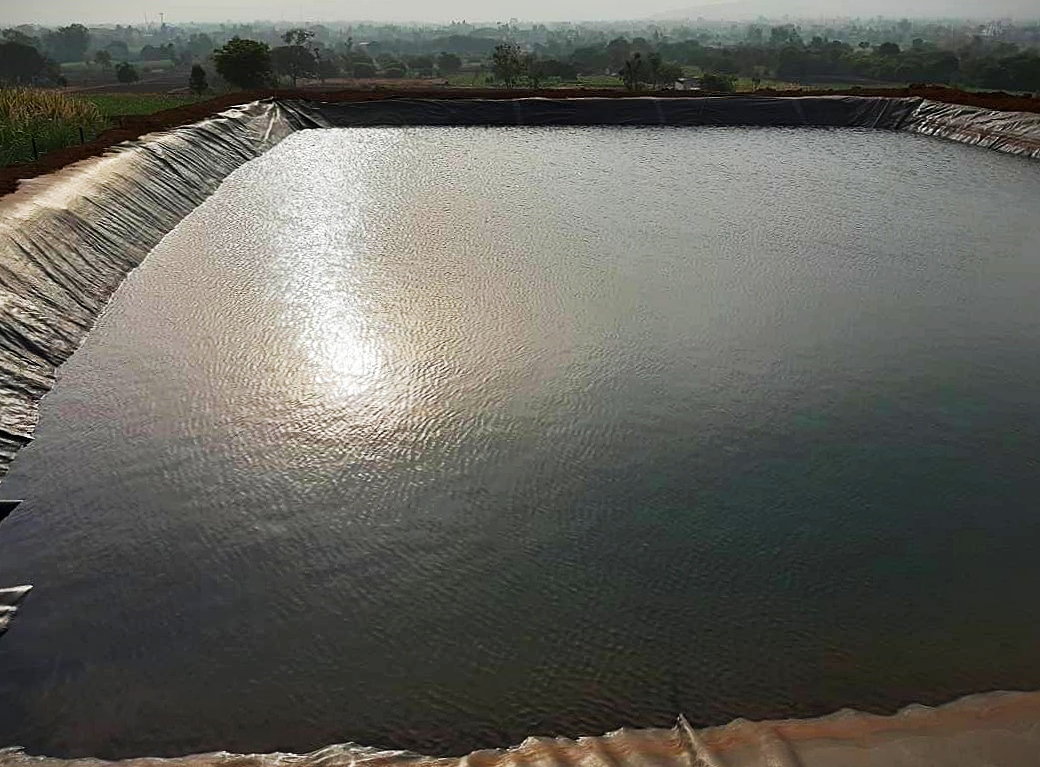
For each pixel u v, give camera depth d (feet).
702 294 42.50
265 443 28.84
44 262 37.40
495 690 19.20
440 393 32.32
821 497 26.37
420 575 22.90
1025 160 73.87
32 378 31.45
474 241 50.67
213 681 19.38
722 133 87.92
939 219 56.24
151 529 24.45
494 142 81.46
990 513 25.68
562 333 37.65
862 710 18.53
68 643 20.35
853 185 65.36
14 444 28.09
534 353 35.63
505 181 65.57
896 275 45.55
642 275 45.06
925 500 26.27
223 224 53.21
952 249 50.01
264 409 30.96
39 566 22.85
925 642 20.65
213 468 27.40
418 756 17.38
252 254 47.67
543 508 25.75
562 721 18.38
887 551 23.95
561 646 20.45
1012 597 22.21
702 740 17.39
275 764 16.96
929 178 67.56
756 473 27.55
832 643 20.59
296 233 51.67
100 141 56.70
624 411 31.12
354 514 25.36
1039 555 23.88
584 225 54.08
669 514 25.50
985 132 81.10
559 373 33.91
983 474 27.63
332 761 17.08
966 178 67.62
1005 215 57.36
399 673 19.66
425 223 54.24
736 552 23.86
